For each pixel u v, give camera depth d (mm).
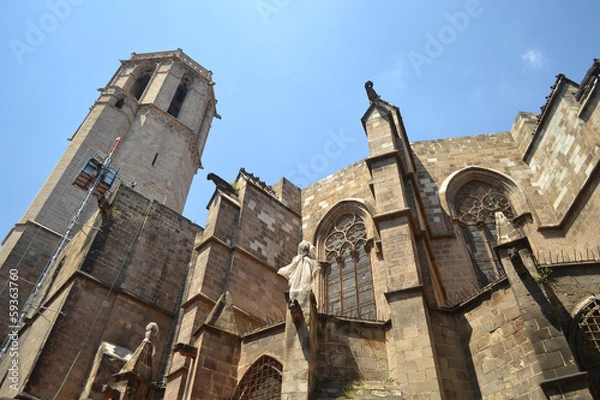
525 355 13484
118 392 17625
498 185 25781
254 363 17109
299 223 29594
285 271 17703
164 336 24219
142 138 44750
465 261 22516
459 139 28859
